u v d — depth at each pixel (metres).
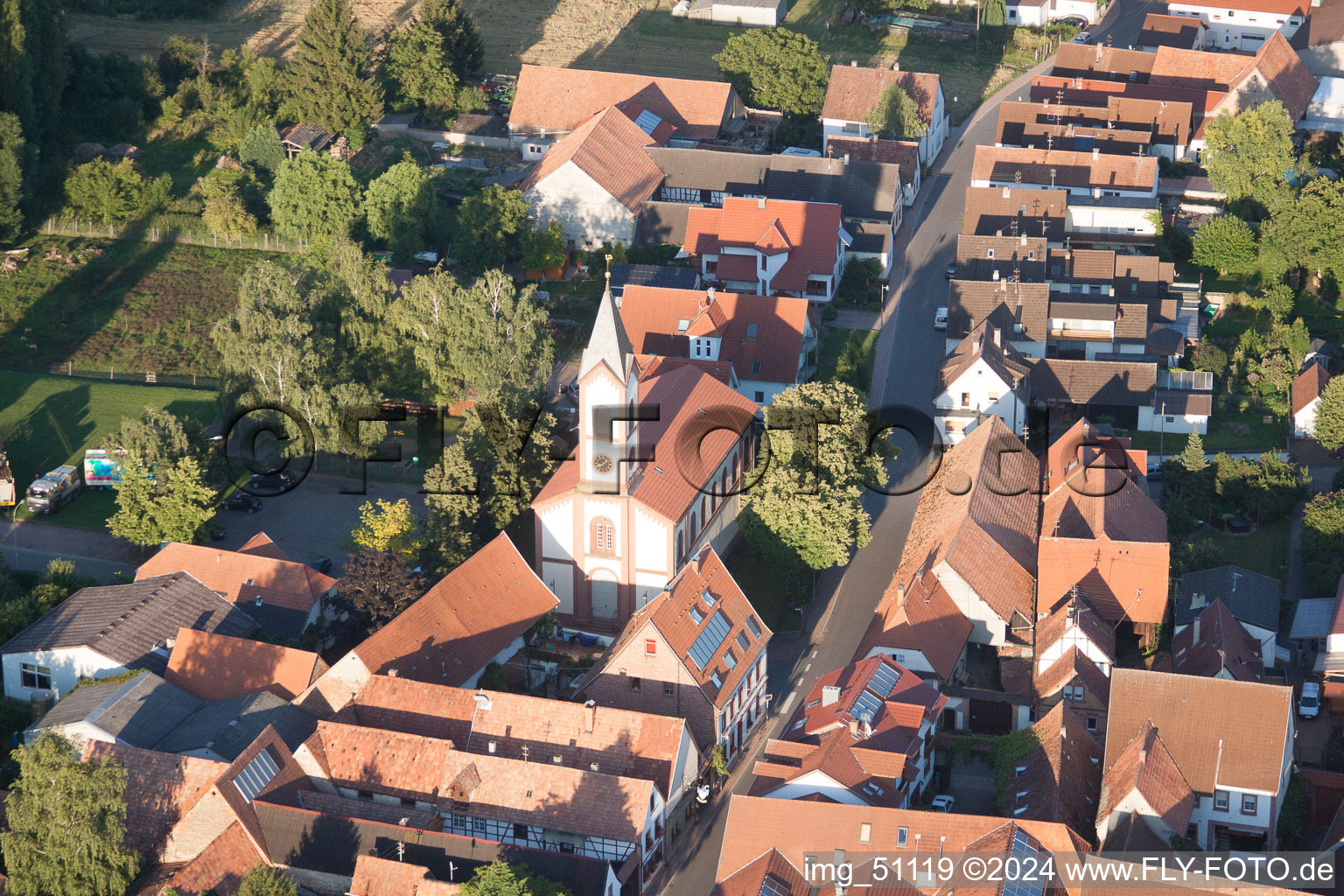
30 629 127.62
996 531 134.00
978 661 129.38
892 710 113.62
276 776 108.25
